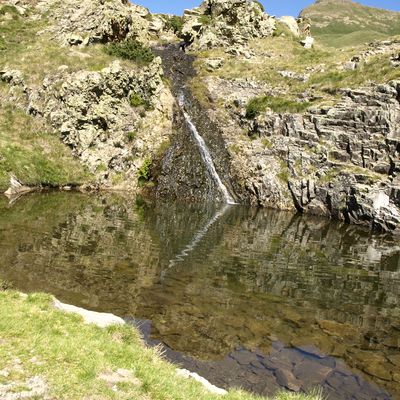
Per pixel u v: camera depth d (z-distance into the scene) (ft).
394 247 110.93
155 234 98.32
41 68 180.96
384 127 148.46
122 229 99.71
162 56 245.04
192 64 234.58
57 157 159.74
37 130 164.55
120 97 179.01
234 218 131.23
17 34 207.82
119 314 52.60
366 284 75.82
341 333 53.36
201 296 62.03
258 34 258.98
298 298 65.36
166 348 44.78
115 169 167.32
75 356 33.73
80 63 185.68
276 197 160.66
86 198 139.23
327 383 40.91
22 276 61.98
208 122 191.42
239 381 39.78
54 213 109.70
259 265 81.56
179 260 79.46
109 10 217.97
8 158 144.46
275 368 42.86
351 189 143.23
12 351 32.89
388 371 44.29
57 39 208.64
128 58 200.75
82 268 69.00
